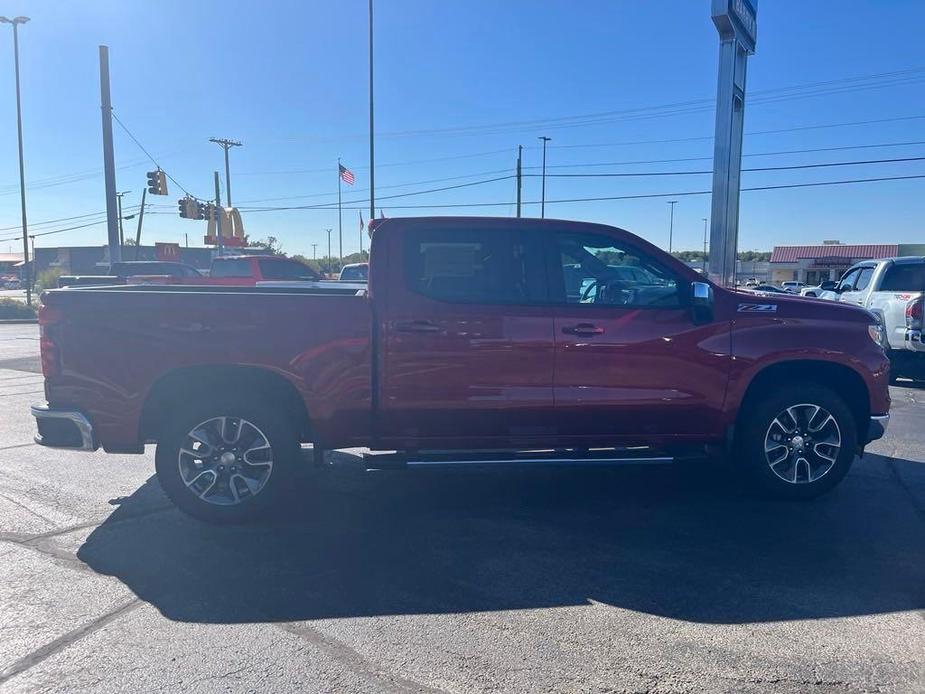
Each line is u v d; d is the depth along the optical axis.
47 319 5.31
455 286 5.62
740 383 5.83
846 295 14.34
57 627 4.00
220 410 5.41
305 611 4.20
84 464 7.25
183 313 5.34
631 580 4.60
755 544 5.19
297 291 6.87
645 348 5.69
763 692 3.40
